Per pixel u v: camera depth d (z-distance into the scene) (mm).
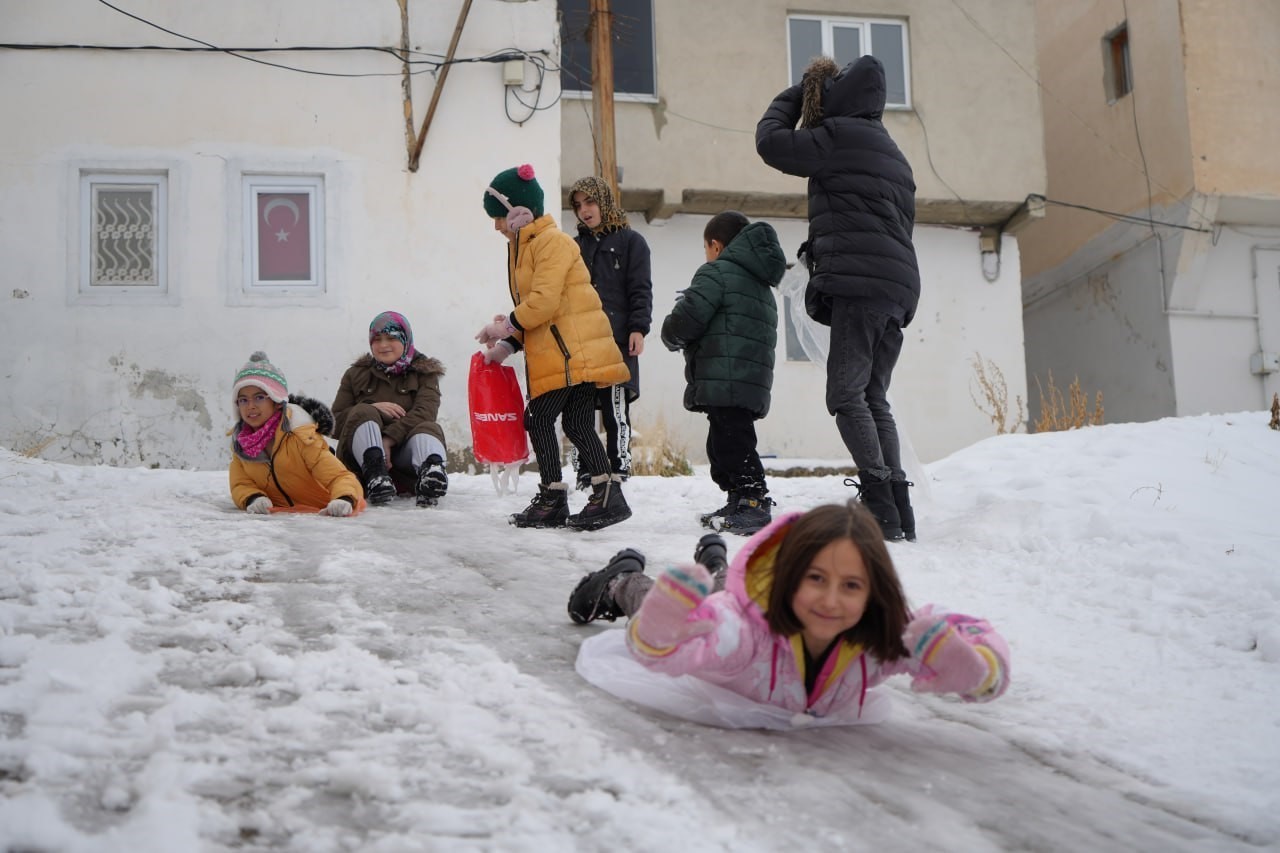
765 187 16016
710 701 3385
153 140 12141
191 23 12258
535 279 6250
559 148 12695
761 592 3248
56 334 11805
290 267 12266
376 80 12477
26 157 11953
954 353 16703
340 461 7086
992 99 16719
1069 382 19875
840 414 6391
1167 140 17594
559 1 15938
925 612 3395
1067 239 19672
